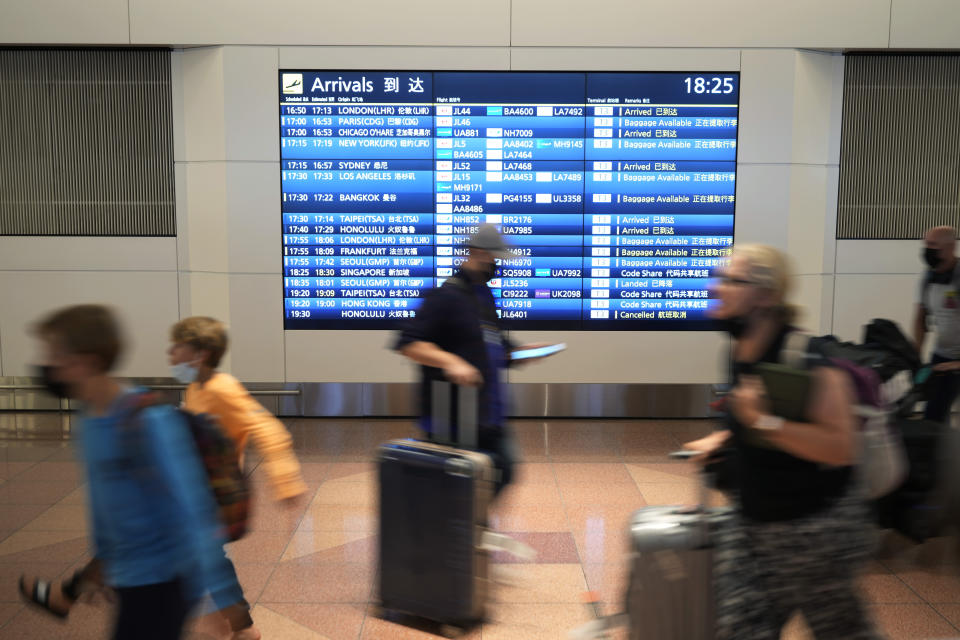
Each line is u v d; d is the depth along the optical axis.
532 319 7.07
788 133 6.90
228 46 6.79
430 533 3.36
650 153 6.91
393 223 6.98
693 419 7.21
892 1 6.76
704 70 6.82
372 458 6.13
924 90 7.00
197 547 2.21
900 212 7.13
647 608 2.79
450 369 3.40
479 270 3.65
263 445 3.15
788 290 2.40
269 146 6.89
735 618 2.54
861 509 2.42
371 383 7.16
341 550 4.46
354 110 6.86
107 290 7.21
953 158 7.07
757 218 6.98
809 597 2.38
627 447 6.43
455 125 6.87
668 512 2.92
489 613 3.47
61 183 7.12
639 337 7.10
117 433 2.19
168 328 7.23
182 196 7.09
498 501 3.82
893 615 3.71
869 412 2.84
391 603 3.49
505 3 6.75
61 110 7.04
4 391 7.49
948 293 5.22
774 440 2.27
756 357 2.41
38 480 5.59
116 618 2.31
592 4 6.75
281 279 7.04
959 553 4.10
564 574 4.13
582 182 6.93
